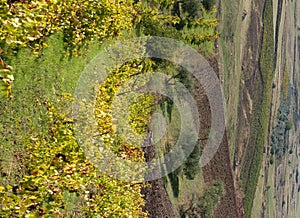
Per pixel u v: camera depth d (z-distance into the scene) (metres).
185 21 29.30
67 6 10.99
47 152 9.51
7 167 9.12
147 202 20.09
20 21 7.51
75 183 9.59
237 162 41.09
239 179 41.66
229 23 40.38
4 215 7.29
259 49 48.75
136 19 18.20
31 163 9.38
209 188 32.00
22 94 10.23
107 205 11.41
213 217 34.41
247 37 45.38
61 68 12.23
